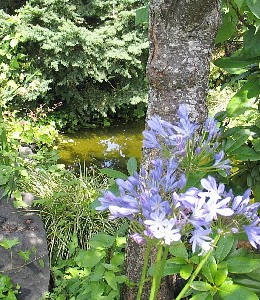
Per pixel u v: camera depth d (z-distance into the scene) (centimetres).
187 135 150
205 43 184
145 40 610
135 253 214
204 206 132
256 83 195
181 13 176
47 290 258
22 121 539
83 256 241
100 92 636
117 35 613
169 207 134
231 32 214
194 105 191
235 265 174
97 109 630
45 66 590
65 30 560
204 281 179
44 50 579
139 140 611
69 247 291
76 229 315
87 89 633
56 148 567
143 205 133
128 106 663
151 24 185
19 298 250
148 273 199
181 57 184
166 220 131
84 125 643
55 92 620
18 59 591
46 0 580
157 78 189
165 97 191
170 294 223
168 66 185
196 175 164
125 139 612
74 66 585
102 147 582
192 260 177
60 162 532
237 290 165
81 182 357
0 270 264
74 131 626
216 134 168
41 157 385
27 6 575
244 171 231
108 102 634
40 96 595
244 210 142
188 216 135
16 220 307
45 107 612
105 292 230
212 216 131
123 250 256
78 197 340
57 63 571
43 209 331
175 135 149
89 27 632
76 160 540
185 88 188
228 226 144
